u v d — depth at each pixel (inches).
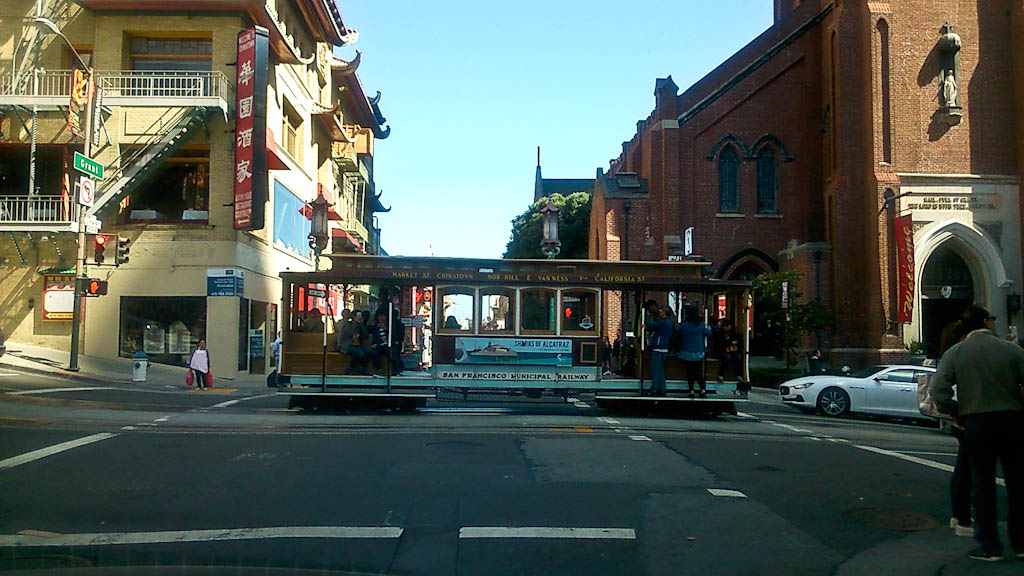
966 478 293.4
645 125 1451.8
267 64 1034.7
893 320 1195.9
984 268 1230.9
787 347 1193.4
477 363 676.7
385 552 268.7
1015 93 1250.6
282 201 1262.3
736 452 479.8
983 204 1230.3
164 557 260.5
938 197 1222.9
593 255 1588.3
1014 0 1253.7
